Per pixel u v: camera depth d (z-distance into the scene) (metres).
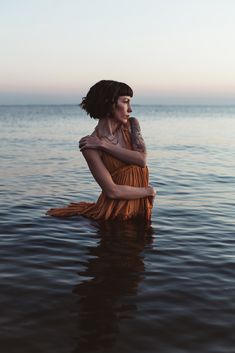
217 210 6.66
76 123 62.34
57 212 6.01
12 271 3.90
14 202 6.99
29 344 2.65
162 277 3.80
